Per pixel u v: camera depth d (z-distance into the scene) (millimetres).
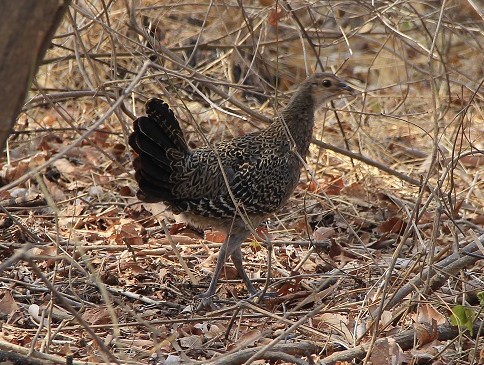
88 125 14648
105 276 10109
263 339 8461
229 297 10094
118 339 7844
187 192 10023
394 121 15867
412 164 14703
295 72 18203
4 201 12359
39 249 10414
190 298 9852
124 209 12328
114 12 14844
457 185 13812
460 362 7883
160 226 11781
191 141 14312
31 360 7254
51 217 11914
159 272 10367
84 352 8164
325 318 8930
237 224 10117
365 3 13789
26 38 5812
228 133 14828
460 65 17453
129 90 6730
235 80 16453
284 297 9719
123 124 11320
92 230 11750
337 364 7750
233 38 16375
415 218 8648
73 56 12930
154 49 11516
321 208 12641
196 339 8594
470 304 9266
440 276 8977
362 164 14289
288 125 10773
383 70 17953
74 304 9250
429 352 8133
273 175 10352
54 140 14719
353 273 10172
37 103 13422
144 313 9188
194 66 16328
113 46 11219
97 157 13992
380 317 8062
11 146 14539
